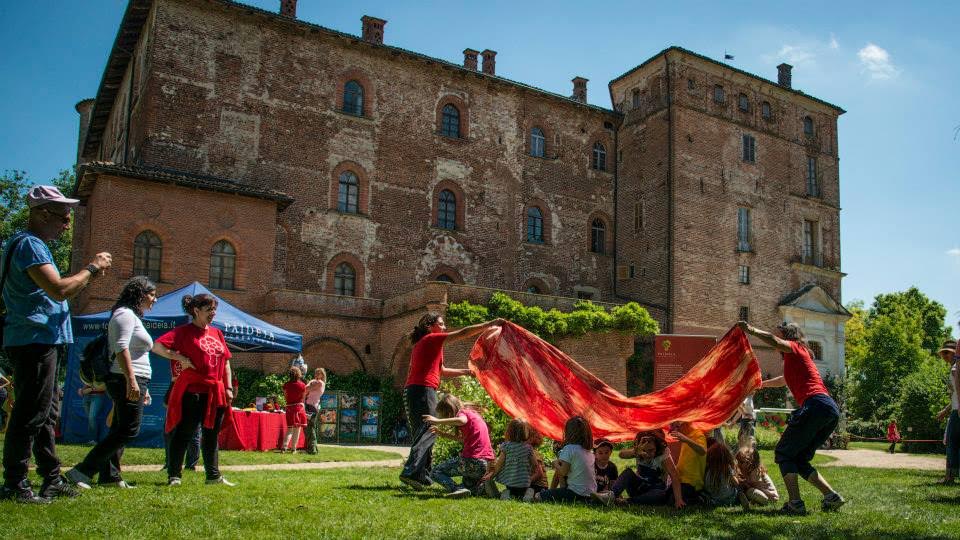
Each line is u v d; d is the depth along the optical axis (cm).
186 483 1000
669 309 3966
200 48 3359
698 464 989
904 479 1462
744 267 4262
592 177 4406
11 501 748
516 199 4122
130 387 849
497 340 1184
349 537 672
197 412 972
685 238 4056
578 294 4244
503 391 1190
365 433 2789
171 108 3256
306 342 3134
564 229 4259
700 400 1124
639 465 1039
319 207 3553
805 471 952
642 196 4275
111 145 4106
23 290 755
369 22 3872
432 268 3816
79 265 3825
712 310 4081
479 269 3953
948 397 2917
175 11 3322
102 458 881
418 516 789
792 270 4456
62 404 1817
